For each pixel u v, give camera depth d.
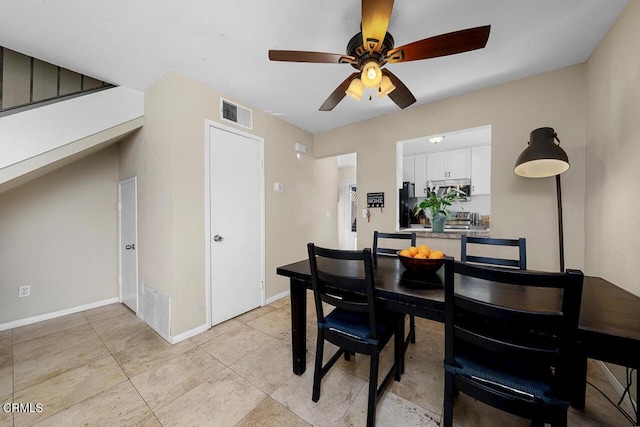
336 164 4.55
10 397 1.47
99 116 2.22
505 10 1.50
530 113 2.22
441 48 1.34
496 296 1.11
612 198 1.59
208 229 2.34
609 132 1.63
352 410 1.36
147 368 1.74
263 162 2.94
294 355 1.66
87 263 2.87
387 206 3.07
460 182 4.34
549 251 2.16
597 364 1.71
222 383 1.59
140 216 2.55
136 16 1.53
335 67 2.08
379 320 1.44
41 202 2.58
